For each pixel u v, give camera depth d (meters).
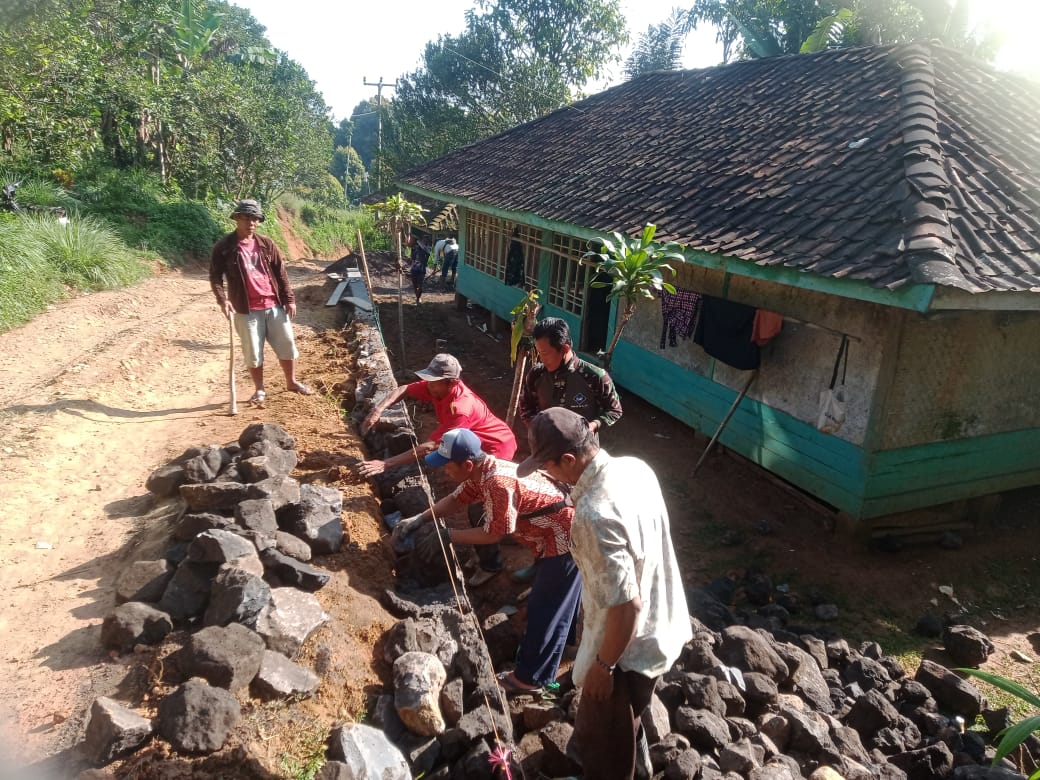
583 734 2.71
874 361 5.75
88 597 3.62
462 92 26.61
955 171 5.91
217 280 6.36
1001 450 6.40
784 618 4.98
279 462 4.84
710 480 7.27
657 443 8.20
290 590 3.47
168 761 2.52
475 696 3.35
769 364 6.90
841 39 15.34
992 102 7.47
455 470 3.92
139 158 20.62
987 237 5.24
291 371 7.01
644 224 7.39
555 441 2.50
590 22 25.42
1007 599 5.66
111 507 4.64
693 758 3.13
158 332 9.19
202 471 4.54
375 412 4.94
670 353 8.41
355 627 3.57
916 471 6.04
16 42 11.37
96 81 16.58
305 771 2.63
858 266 5.02
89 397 6.44
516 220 9.92
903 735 3.89
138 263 14.16
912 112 6.65
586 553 2.40
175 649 3.08
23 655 3.14
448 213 10.30
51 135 15.84
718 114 9.61
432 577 4.34
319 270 19.95
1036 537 6.54
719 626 4.61
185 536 3.77
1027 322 6.05
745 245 6.05
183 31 21.58
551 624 3.57
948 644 4.91
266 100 27.42
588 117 12.99
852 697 4.23
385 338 12.55
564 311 10.77
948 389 5.95
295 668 3.09
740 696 3.68
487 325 13.97
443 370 4.55
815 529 6.41
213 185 23.50
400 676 3.15
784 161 7.25
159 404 6.71
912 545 6.27
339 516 4.28
